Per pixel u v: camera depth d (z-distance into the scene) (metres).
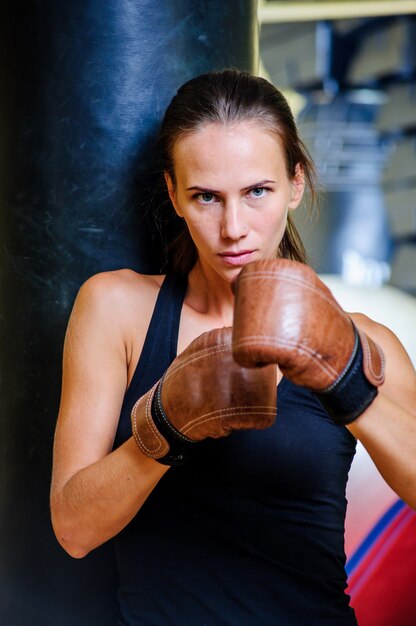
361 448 2.38
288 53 5.86
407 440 1.42
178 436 1.37
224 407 1.35
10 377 1.84
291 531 1.58
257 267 1.27
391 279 5.62
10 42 1.78
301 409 1.58
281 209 1.51
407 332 4.60
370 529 2.17
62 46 1.76
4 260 1.83
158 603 1.58
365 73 5.65
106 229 1.80
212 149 1.46
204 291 1.67
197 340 1.39
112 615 1.82
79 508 1.48
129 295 1.64
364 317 1.71
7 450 1.86
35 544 1.83
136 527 1.59
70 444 1.55
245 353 1.23
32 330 1.82
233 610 1.56
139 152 1.79
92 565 1.81
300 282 1.25
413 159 5.64
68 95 1.77
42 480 1.83
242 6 1.87
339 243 5.74
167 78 1.79
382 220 5.77
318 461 1.58
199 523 1.57
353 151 5.82
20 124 1.79
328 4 5.15
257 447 1.56
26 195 1.80
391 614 2.11
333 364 1.27
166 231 1.80
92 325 1.61
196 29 1.81
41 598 1.84
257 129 1.47
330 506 1.62
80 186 1.79
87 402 1.58
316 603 1.58
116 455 1.45
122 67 1.78
